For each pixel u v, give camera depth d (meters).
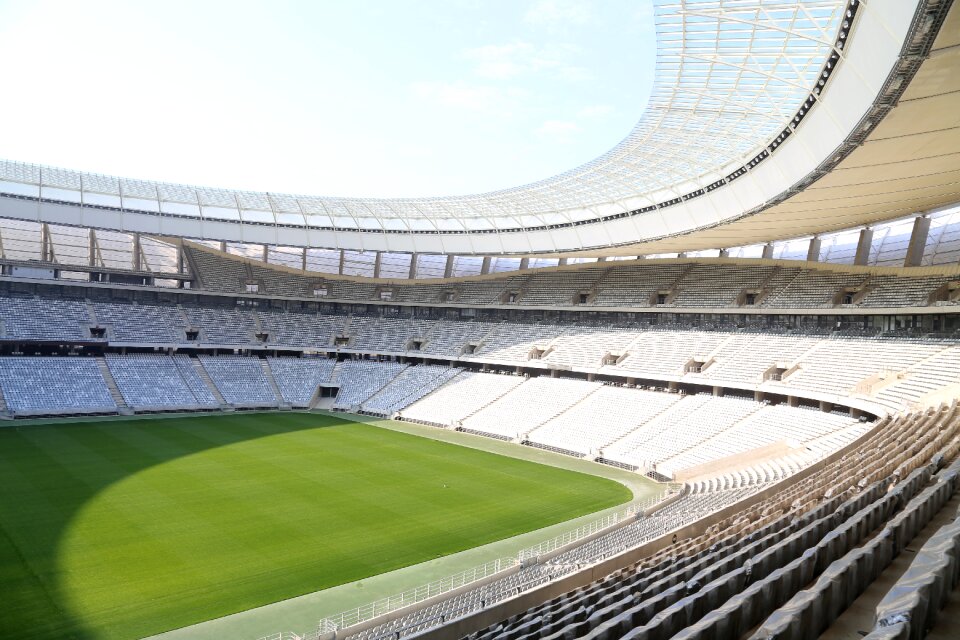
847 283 55.12
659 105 40.25
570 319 76.62
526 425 61.78
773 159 38.94
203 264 83.81
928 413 31.62
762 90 35.62
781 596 9.52
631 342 67.44
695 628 7.97
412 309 87.75
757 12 29.62
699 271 69.38
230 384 74.50
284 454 50.84
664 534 28.16
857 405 43.62
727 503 32.53
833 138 30.09
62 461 45.44
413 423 67.94
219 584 27.31
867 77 24.70
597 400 62.38
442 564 30.42
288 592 26.91
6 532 31.66
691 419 54.19
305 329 85.12
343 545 32.34
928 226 49.78
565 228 65.94
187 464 46.22
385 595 26.91
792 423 47.34
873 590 9.13
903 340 47.94
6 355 68.44
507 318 81.56
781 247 63.62
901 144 28.92
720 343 61.03
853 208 43.81
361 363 82.00
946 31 19.77
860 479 20.42
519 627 15.91
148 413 66.38
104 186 66.75
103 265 77.94
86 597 25.52
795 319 58.84
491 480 45.75
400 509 38.34
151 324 76.88
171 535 32.41
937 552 7.45
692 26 32.41
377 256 89.62
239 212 73.75
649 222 57.34
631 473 49.69
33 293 73.88
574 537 34.19
